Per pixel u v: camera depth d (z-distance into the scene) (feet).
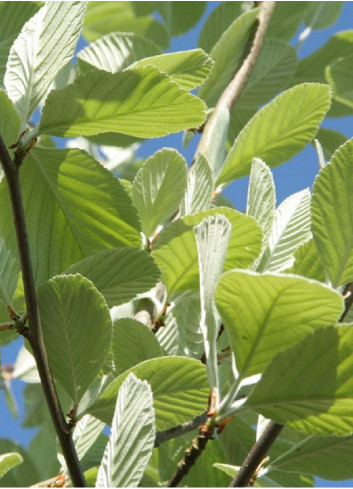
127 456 4.01
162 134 4.49
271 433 4.24
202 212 4.61
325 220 4.26
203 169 5.02
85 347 4.34
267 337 4.00
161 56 4.64
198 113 4.43
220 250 4.05
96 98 4.40
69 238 4.74
